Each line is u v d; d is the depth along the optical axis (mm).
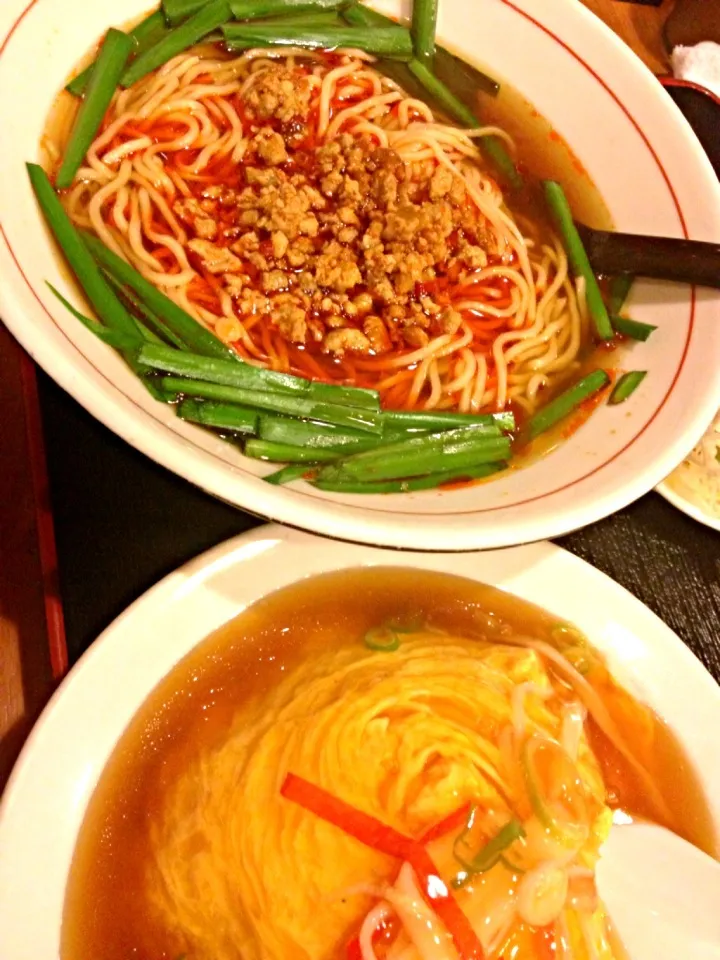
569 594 300
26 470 274
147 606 260
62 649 262
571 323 322
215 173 306
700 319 288
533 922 247
